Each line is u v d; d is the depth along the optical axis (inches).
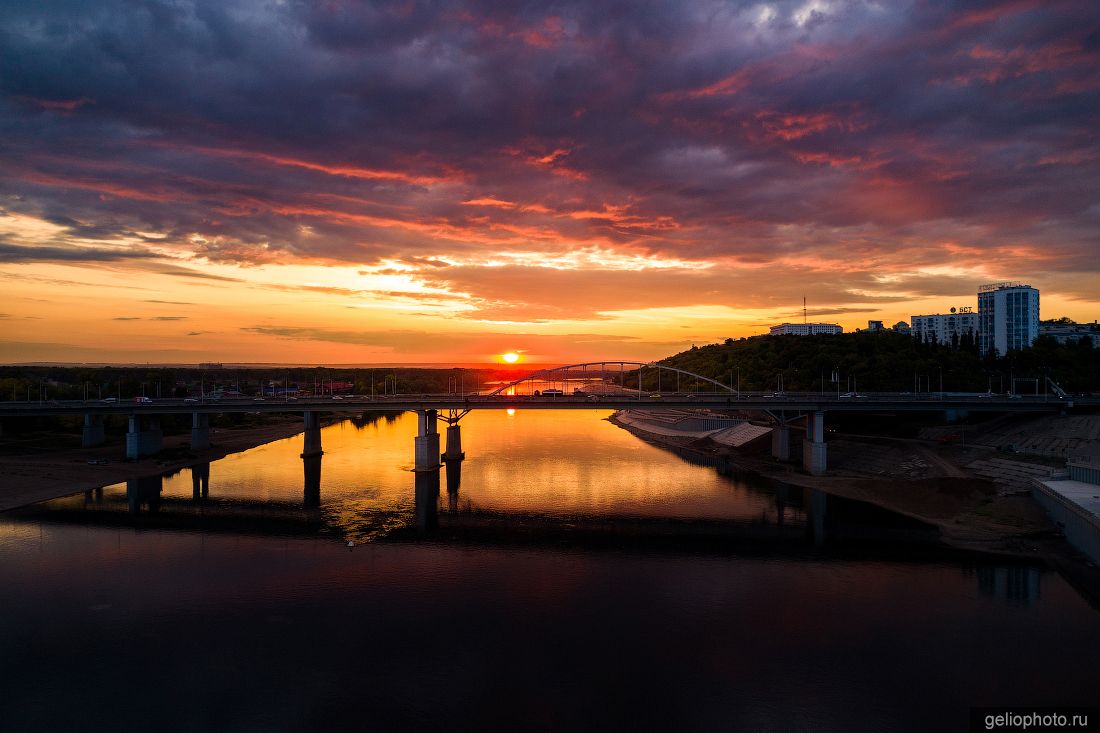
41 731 1402.6
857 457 4515.3
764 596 2153.1
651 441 6417.3
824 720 1449.3
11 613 2007.9
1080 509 2486.5
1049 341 6737.2
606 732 1406.3
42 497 3619.6
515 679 1622.8
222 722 1440.7
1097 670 1653.5
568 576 2353.6
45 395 7126.0
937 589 2202.3
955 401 4254.4
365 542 2780.5
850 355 6663.4
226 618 1974.7
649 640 1834.4
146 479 4227.4
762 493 3777.1
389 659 1721.2
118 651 1761.8
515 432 7396.7
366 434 7185.0
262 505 3474.4
